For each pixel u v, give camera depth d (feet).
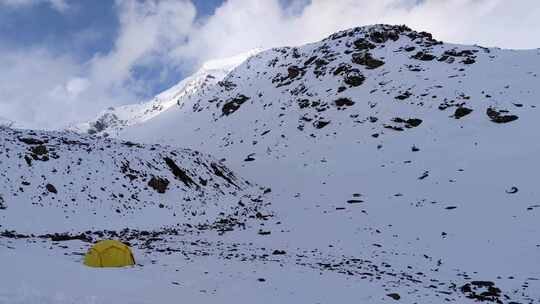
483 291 76.02
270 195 191.83
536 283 79.05
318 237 120.16
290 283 72.59
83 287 54.08
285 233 127.24
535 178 131.75
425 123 215.92
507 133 177.68
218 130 341.82
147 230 129.08
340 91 292.40
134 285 61.36
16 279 51.16
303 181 198.18
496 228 107.55
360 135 231.09
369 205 146.82
